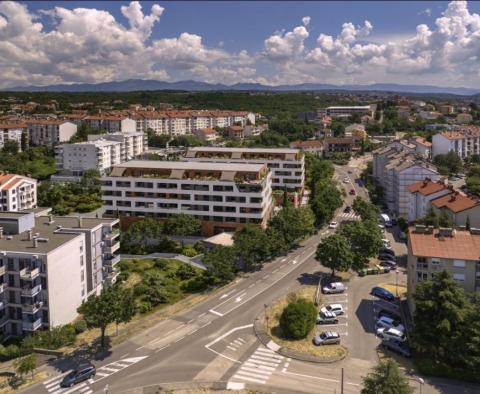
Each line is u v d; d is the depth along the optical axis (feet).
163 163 525.34
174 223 447.42
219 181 468.34
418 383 228.02
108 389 223.71
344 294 334.03
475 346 226.38
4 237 304.91
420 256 285.64
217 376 233.96
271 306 312.71
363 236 364.99
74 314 306.35
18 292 276.21
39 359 252.42
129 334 277.85
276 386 225.35
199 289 345.10
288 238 423.23
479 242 293.43
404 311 308.40
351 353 256.11
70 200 621.72
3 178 571.28
